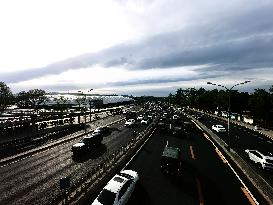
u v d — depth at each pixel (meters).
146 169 25.70
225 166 27.41
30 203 18.19
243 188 21.11
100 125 66.81
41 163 28.77
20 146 38.34
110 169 24.14
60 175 24.38
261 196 19.53
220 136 48.53
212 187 21.28
